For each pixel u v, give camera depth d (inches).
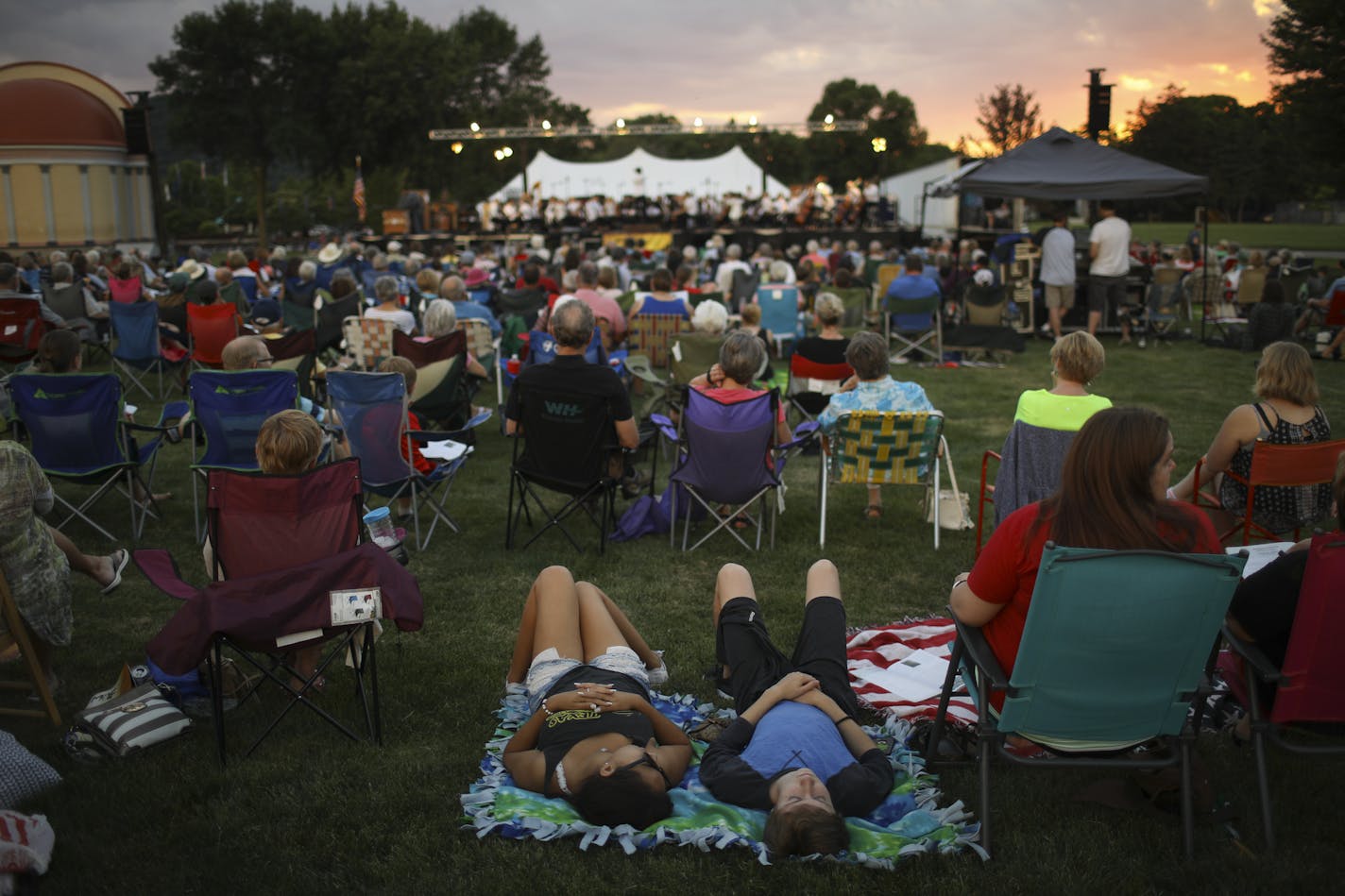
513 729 143.7
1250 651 117.9
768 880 109.9
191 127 1795.0
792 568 213.9
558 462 216.5
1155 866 114.3
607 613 144.7
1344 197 2214.6
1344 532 114.1
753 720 125.2
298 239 1780.3
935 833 117.3
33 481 146.3
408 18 1945.1
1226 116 2287.2
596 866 113.2
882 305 550.3
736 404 211.3
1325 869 113.7
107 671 167.3
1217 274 662.5
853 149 2628.0
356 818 123.8
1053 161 522.6
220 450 225.1
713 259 765.9
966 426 348.5
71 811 125.3
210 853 116.8
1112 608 106.3
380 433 214.1
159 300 467.2
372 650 140.6
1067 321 570.9
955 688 155.6
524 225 1150.3
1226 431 177.8
